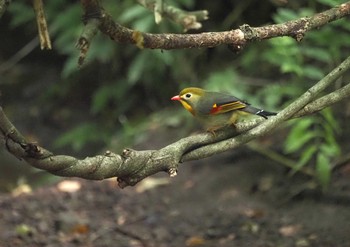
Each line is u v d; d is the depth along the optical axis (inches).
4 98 643.5
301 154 434.9
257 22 545.6
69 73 571.8
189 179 453.7
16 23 587.8
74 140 541.6
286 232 376.2
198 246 368.8
